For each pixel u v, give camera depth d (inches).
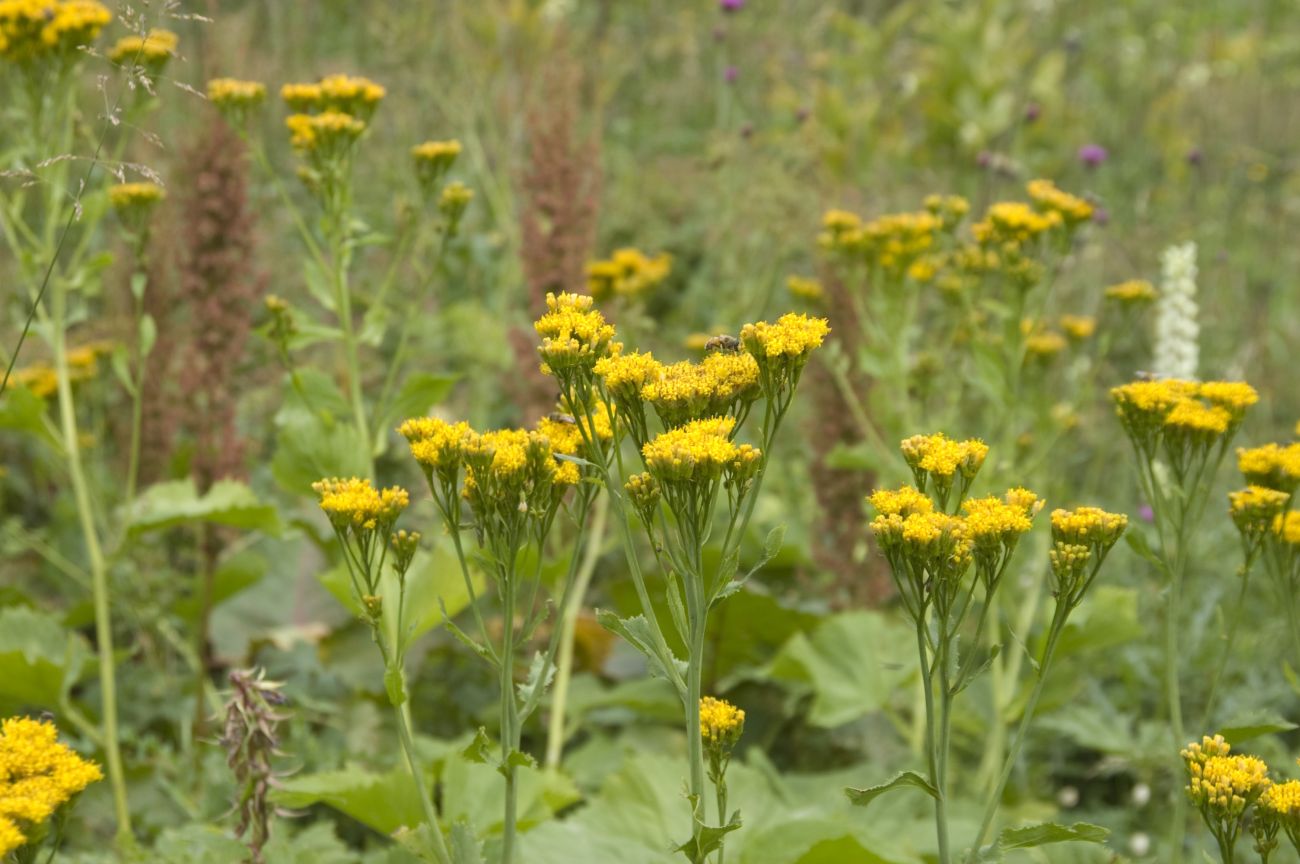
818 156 263.7
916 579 80.6
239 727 106.0
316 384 138.0
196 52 259.1
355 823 158.6
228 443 180.5
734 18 399.2
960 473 86.5
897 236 164.4
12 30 140.2
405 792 125.9
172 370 184.4
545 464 85.2
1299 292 293.9
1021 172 344.5
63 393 153.3
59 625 159.0
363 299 188.9
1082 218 149.6
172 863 118.7
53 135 148.3
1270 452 102.7
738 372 80.8
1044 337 171.0
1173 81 430.9
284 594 185.5
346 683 176.1
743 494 80.5
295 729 155.3
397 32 275.9
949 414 168.9
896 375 168.1
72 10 142.1
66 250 222.1
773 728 179.9
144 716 171.6
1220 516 193.3
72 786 74.9
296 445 135.0
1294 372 240.4
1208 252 296.0
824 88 361.1
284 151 261.1
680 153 352.2
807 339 78.7
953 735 170.1
